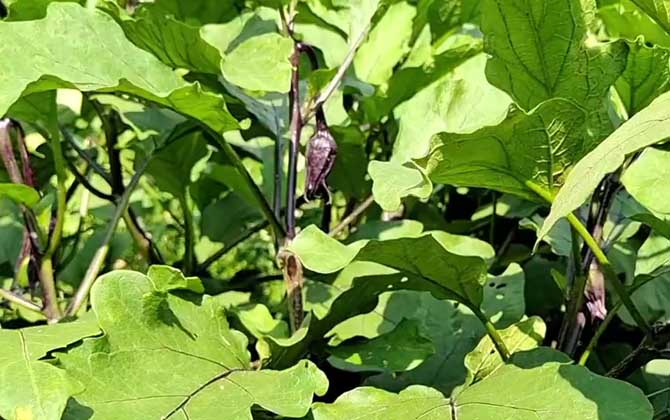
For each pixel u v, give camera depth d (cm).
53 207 107
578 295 87
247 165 119
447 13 109
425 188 80
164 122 107
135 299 79
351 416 78
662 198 79
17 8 92
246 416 75
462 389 81
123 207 98
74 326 78
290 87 90
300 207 114
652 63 85
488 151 80
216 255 110
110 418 74
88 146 119
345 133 105
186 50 92
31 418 71
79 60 85
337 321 88
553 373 78
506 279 98
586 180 73
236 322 96
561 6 81
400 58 110
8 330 77
